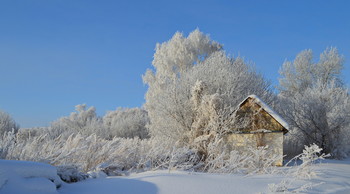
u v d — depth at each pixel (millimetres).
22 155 5957
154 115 15836
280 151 12227
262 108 12766
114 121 29750
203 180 5555
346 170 9281
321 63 30922
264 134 12617
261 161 7996
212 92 14750
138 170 7348
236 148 12742
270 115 12695
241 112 13344
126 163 7707
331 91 19281
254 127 12812
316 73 30859
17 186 3756
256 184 5699
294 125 18375
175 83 15000
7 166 3859
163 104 14234
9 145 6137
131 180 5309
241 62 18547
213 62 17859
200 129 11805
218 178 5918
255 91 16750
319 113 17547
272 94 18281
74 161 7020
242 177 6457
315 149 6391
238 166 8234
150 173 6297
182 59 28469
